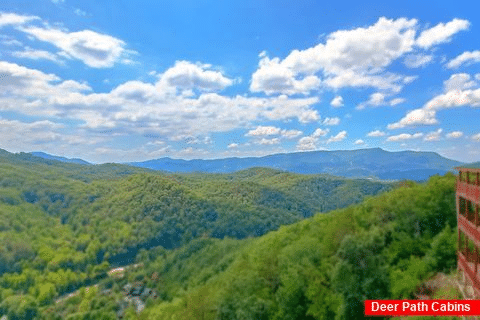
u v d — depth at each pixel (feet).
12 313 484.74
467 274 68.44
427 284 91.30
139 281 565.94
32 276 602.85
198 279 395.34
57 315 479.82
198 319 176.76
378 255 109.29
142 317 374.84
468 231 66.90
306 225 213.05
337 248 136.15
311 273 128.98
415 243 110.73
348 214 151.02
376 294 101.30
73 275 610.24
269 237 261.03
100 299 499.92
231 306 150.10
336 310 111.45
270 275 158.40
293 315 129.39
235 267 214.48
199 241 615.57
